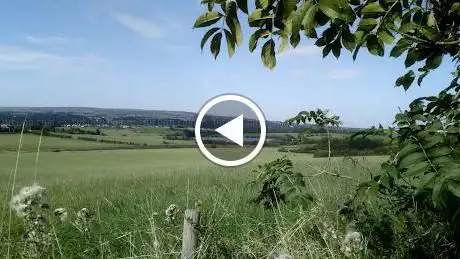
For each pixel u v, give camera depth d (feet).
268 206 14.12
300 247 12.16
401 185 10.46
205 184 32.40
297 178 12.37
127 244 15.31
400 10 7.98
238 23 6.98
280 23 7.18
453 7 9.11
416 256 11.22
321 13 6.23
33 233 11.59
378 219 11.53
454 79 9.87
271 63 7.43
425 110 9.70
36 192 11.59
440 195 6.31
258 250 12.97
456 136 7.73
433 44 9.10
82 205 25.26
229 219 16.67
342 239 12.13
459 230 7.51
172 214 14.82
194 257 12.08
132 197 27.61
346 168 14.06
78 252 14.49
